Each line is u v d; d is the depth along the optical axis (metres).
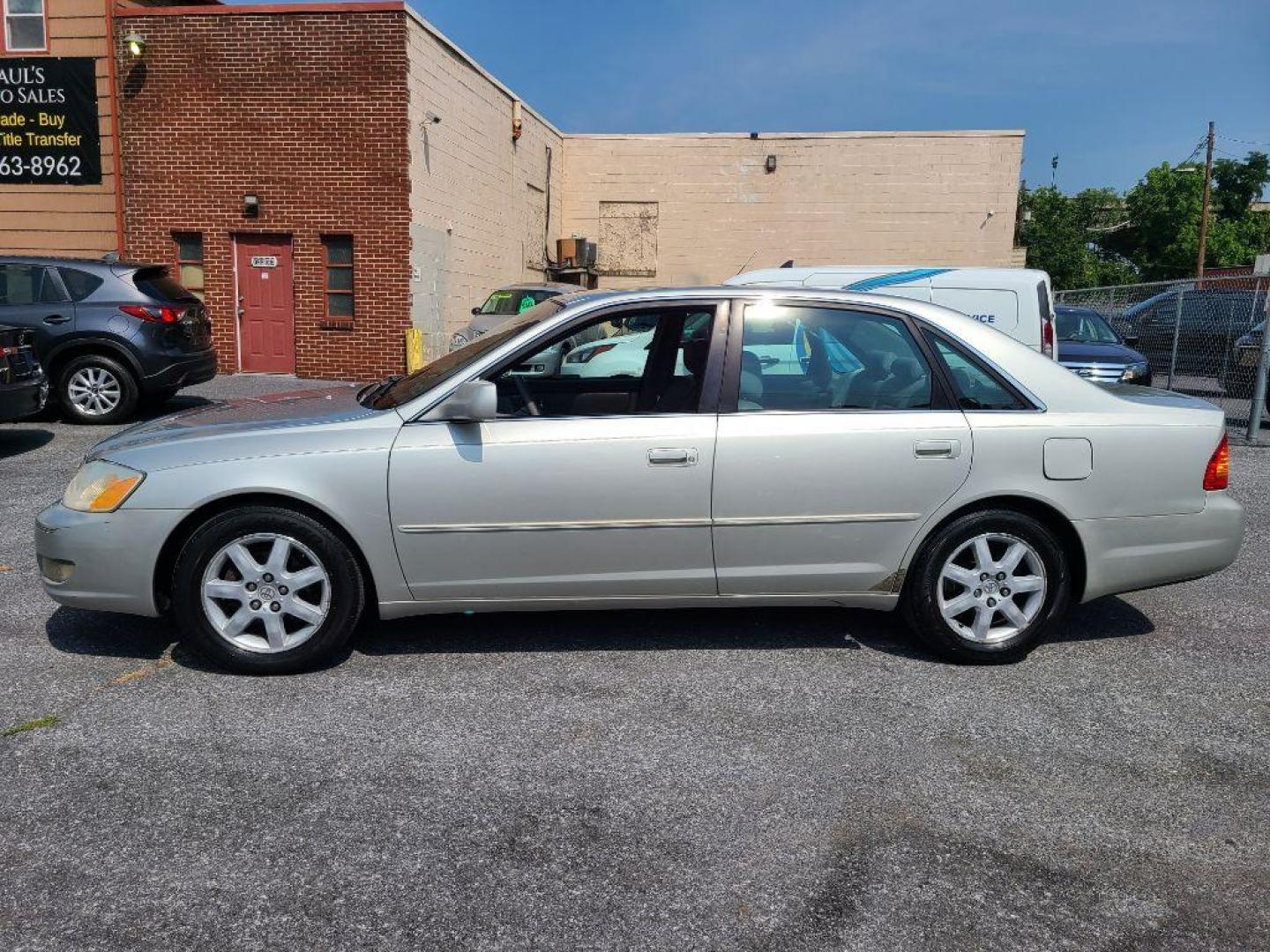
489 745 3.53
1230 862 2.89
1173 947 2.53
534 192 22.06
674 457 4.04
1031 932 2.57
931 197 23.30
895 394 4.21
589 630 4.68
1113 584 4.33
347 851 2.88
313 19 14.91
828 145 23.38
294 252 15.49
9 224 15.66
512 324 4.64
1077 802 3.20
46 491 7.40
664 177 23.95
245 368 15.88
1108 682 4.16
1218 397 14.66
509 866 2.82
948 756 3.49
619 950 2.48
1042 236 45.91
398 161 15.14
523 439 4.02
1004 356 4.30
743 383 4.16
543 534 4.05
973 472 4.16
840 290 4.32
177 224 15.45
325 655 4.11
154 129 15.29
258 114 15.18
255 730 3.62
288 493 3.93
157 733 3.58
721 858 2.87
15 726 3.62
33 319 10.20
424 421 4.04
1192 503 4.33
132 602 4.02
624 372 4.33
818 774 3.35
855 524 4.15
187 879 2.74
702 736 3.61
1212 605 5.22
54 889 2.69
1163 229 52.88
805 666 4.28
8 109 15.33
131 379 10.48
